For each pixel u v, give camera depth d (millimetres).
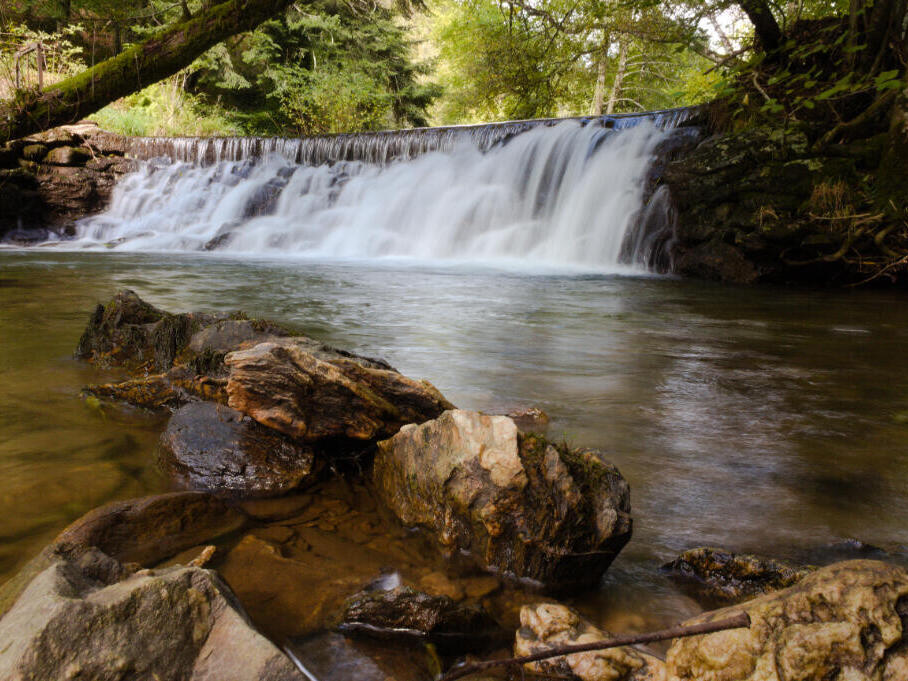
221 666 1203
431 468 2172
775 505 2387
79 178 18938
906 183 9828
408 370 4332
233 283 9609
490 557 1979
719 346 5508
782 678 1227
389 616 1595
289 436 2645
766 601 1355
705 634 1357
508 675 1475
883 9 10281
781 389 4066
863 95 10812
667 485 2549
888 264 9711
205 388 3193
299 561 1941
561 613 1613
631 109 34625
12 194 17531
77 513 2145
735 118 12141
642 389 3996
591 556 1894
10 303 6738
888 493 2498
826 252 10367
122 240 17250
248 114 30062
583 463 2098
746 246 10812
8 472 2459
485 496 2008
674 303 8352
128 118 23953
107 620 1170
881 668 1186
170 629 1224
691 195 11766
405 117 34969
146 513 2059
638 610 1775
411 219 16922
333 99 27906
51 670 1080
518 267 12867
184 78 27047
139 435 2926
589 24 10695
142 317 4375
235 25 9336
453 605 1621
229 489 2441
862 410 3613
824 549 2064
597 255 13734
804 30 11555
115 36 11781
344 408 2682
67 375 3846
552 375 4312
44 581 1264
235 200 19047
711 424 3316
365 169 18984
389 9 33250
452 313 7027
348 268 12320
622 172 13797
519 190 15891
